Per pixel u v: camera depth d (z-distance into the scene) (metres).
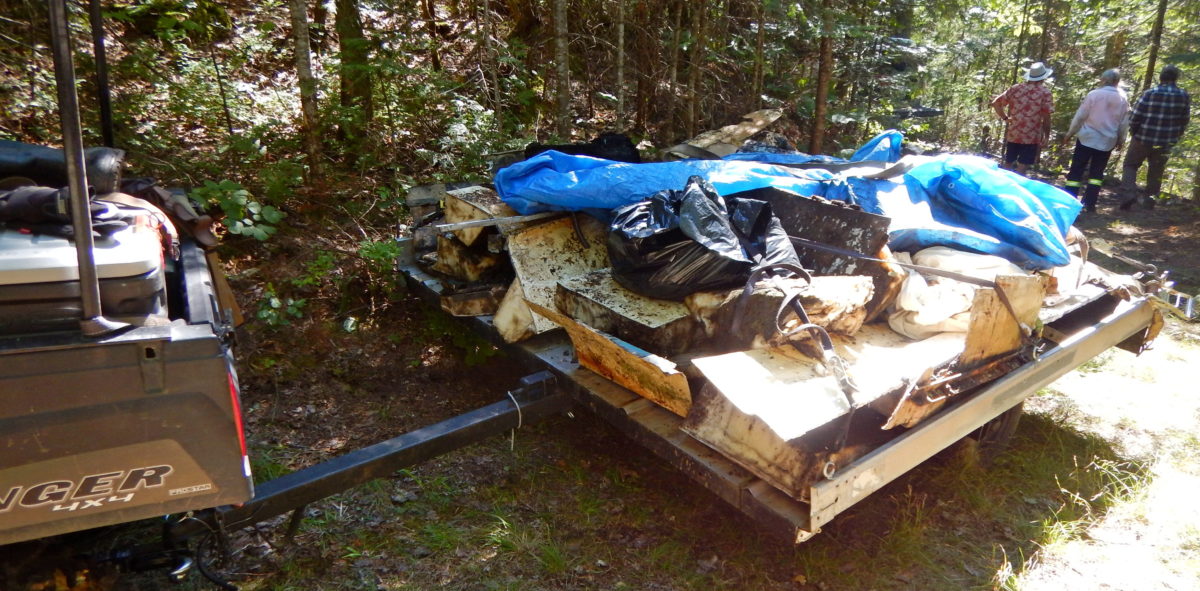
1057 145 12.30
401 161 6.56
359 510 3.48
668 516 3.57
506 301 3.88
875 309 3.46
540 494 3.69
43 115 5.55
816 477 2.71
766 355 3.08
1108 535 3.64
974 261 3.72
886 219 3.47
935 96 12.30
